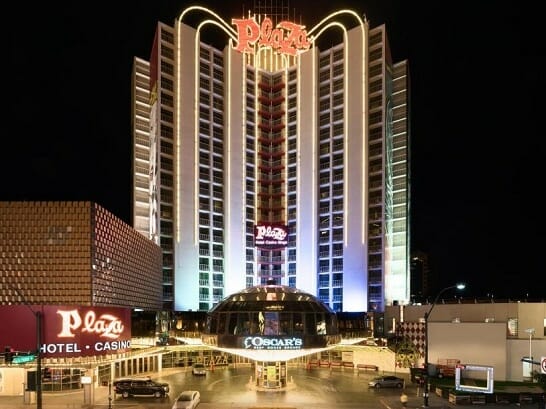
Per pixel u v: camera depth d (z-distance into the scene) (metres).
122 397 49.75
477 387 47.59
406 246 110.00
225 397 50.22
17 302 55.84
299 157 119.94
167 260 102.94
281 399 49.22
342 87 115.94
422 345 70.81
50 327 51.25
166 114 106.44
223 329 55.12
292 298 56.09
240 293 57.69
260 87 125.00
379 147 110.06
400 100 117.31
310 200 116.81
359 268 108.00
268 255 120.50
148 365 70.50
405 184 113.00
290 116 123.50
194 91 110.81
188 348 75.25
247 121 121.19
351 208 110.56
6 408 44.19
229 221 113.62
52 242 56.75
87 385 46.59
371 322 96.00
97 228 58.47
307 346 53.62
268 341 52.78
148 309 82.56
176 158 106.12
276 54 128.75
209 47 116.00
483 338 61.72
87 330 53.19
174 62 109.00
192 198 107.62
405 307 78.56
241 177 117.50
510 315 67.81
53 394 50.97
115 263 65.06
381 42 112.56
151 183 110.06
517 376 60.78
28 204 57.09
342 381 61.91
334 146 115.75
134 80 116.31
